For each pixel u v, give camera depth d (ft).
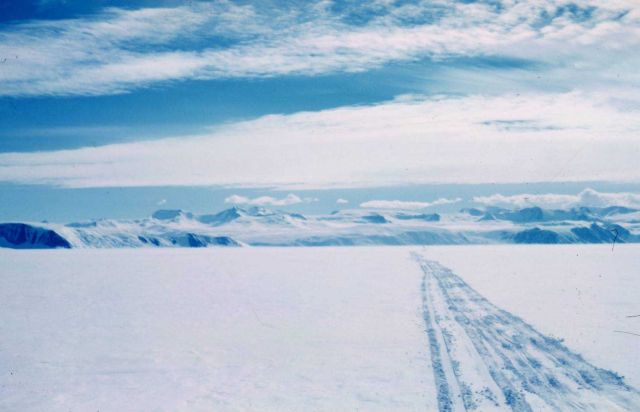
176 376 38.65
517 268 131.85
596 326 50.62
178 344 49.03
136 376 38.86
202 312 67.87
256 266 163.22
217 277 121.19
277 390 34.71
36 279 119.34
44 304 77.25
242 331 54.65
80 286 102.53
